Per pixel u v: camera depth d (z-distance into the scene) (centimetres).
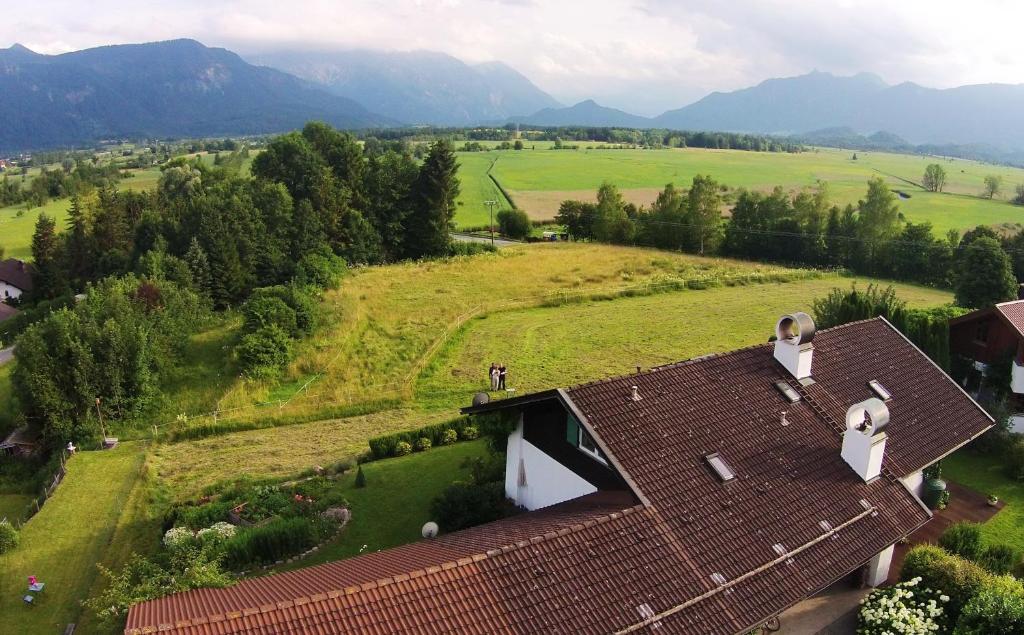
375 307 5072
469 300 5431
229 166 12925
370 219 8025
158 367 3647
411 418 3288
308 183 7956
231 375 3706
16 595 1900
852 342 2317
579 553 1320
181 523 2158
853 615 1664
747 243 7788
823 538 1530
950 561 1639
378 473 2569
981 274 4512
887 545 1581
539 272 6612
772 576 1402
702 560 1384
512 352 4272
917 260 6712
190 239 6444
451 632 1105
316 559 1953
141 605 1220
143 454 2906
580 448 1777
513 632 1131
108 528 2281
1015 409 2891
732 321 5016
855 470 1742
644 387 1809
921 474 2189
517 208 10781
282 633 1048
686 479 1576
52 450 3250
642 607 1241
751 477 1636
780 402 1916
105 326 3497
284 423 3272
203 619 1049
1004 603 1403
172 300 4478
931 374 2295
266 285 6544
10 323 6912
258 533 1916
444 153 8031
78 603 1856
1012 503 2267
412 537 2095
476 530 1620
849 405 2003
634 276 6481
